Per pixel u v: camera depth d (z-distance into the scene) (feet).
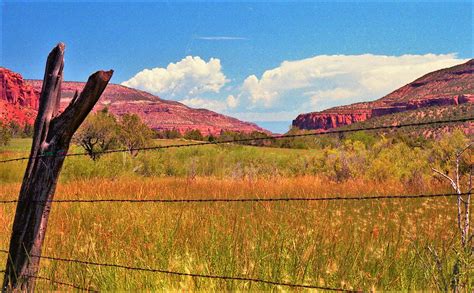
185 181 58.49
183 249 18.15
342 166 57.93
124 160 80.69
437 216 23.73
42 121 14.75
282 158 96.68
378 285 14.65
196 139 403.13
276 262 16.16
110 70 14.42
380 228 20.79
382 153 60.18
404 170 52.42
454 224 21.01
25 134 410.31
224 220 22.40
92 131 115.24
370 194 39.99
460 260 12.55
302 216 23.48
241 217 23.56
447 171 44.52
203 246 18.15
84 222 22.72
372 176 54.08
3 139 268.41
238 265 16.20
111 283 15.48
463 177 38.42
